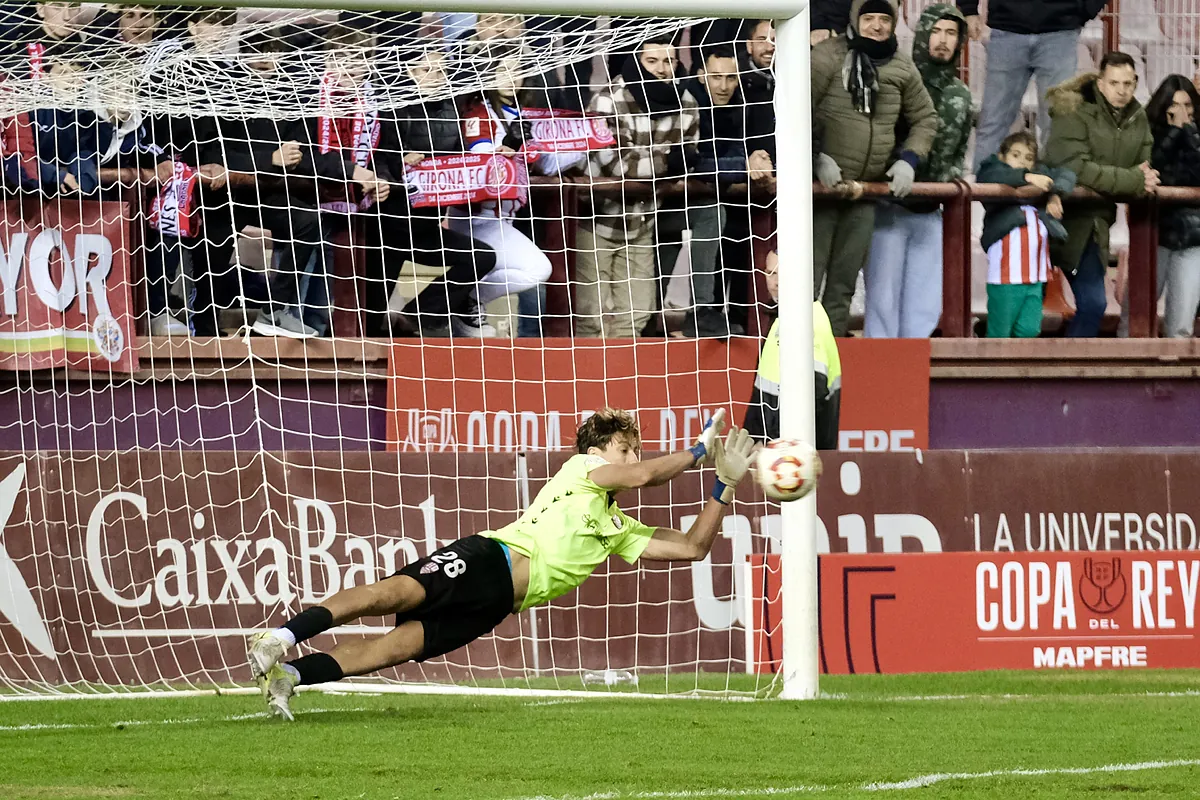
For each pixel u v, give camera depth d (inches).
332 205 1339.8
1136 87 1539.1
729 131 1376.7
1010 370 1455.5
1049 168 1488.7
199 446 1314.0
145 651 1082.7
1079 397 1482.5
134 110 1259.8
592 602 1127.6
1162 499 1237.7
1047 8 1481.3
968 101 1450.5
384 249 1357.0
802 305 914.1
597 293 1395.2
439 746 657.0
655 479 787.4
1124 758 634.8
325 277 1346.0
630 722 756.0
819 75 1397.6
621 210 1382.9
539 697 946.1
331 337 1337.4
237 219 1331.2
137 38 1238.3
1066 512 1219.9
